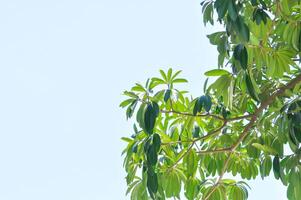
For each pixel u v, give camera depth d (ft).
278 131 22.81
